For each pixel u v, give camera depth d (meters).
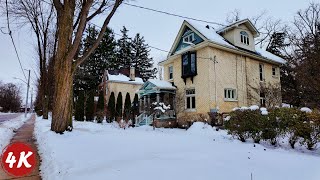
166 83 23.20
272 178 4.31
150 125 21.50
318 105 15.76
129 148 7.65
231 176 4.38
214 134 13.41
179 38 23.36
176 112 22.31
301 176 4.47
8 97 90.75
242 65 22.11
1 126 17.17
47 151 7.63
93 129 15.73
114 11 12.86
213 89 19.47
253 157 6.25
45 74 29.41
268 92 21.58
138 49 58.72
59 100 12.26
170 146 8.13
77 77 44.00
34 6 23.28
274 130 9.30
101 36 12.93
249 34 23.64
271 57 25.70
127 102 26.80
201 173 4.54
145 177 4.28
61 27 12.47
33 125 22.67
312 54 16.89
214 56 20.05
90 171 4.78
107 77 39.66
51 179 4.86
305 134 8.62
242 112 10.34
